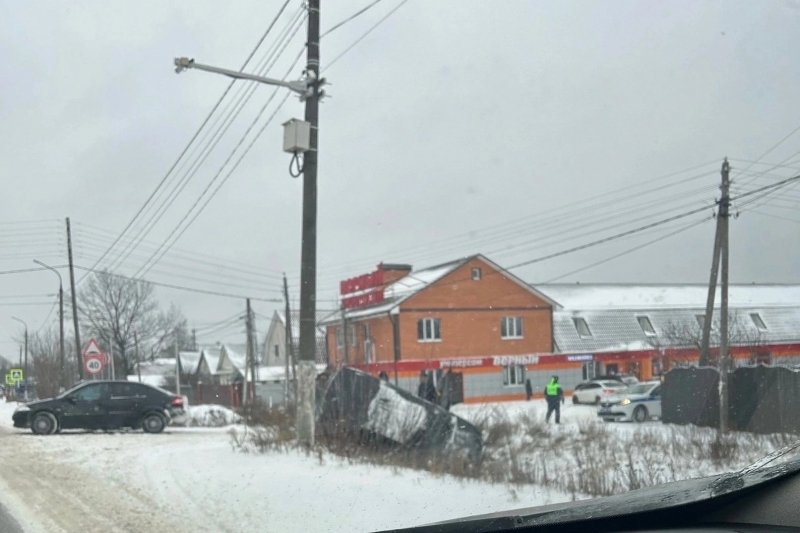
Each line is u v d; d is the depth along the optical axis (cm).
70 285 3653
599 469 967
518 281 4550
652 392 2553
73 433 1866
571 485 901
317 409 1269
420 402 1238
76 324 3619
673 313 5044
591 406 3556
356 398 1231
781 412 1727
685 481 468
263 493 892
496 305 4491
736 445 1254
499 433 1309
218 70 1202
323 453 1156
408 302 4272
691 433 1440
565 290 5200
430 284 4312
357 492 870
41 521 795
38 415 1839
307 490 891
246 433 1409
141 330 5753
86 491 968
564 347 4656
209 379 6800
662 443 1348
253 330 5119
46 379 4862
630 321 4938
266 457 1147
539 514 420
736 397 1859
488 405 2244
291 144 1221
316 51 1270
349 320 4541
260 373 5041
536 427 1528
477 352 4406
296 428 1234
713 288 2411
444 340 4328
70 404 1866
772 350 3509
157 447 1472
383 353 4356
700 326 4088
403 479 950
